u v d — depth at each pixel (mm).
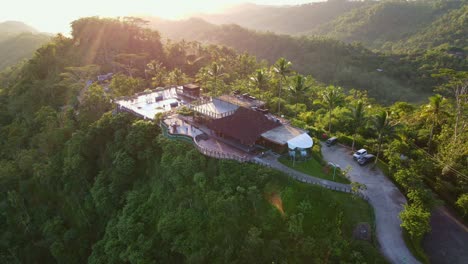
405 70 184250
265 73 106312
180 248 50094
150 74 121062
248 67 139875
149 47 141750
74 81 112500
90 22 139375
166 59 139375
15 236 76688
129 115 75375
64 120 87375
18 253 73250
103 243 59594
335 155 63406
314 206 47531
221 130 63469
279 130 63625
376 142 65562
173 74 113125
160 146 62719
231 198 48094
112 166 67438
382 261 40000
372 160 60750
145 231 55906
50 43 137750
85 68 116062
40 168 77500
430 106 67438
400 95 164000
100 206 64000
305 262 42812
